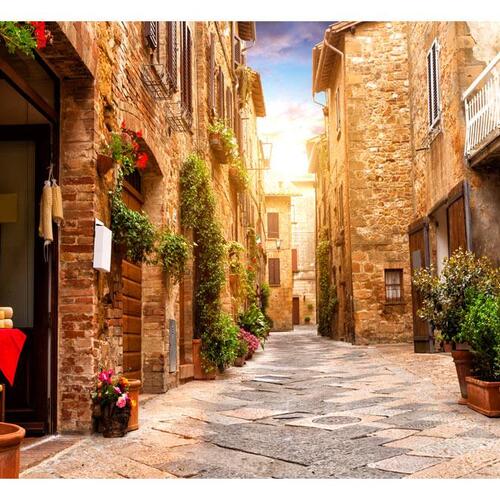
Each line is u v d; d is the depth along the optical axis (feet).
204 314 35.09
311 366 40.06
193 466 15.28
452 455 15.52
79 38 17.99
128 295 26.11
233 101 58.34
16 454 9.73
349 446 17.12
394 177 61.26
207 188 36.17
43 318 18.69
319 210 101.71
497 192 36.11
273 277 140.26
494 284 24.41
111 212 20.94
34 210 19.62
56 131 19.38
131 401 18.70
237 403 25.23
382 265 60.23
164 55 29.58
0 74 16.46
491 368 21.29
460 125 37.29
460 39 37.73
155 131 27.48
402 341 59.16
